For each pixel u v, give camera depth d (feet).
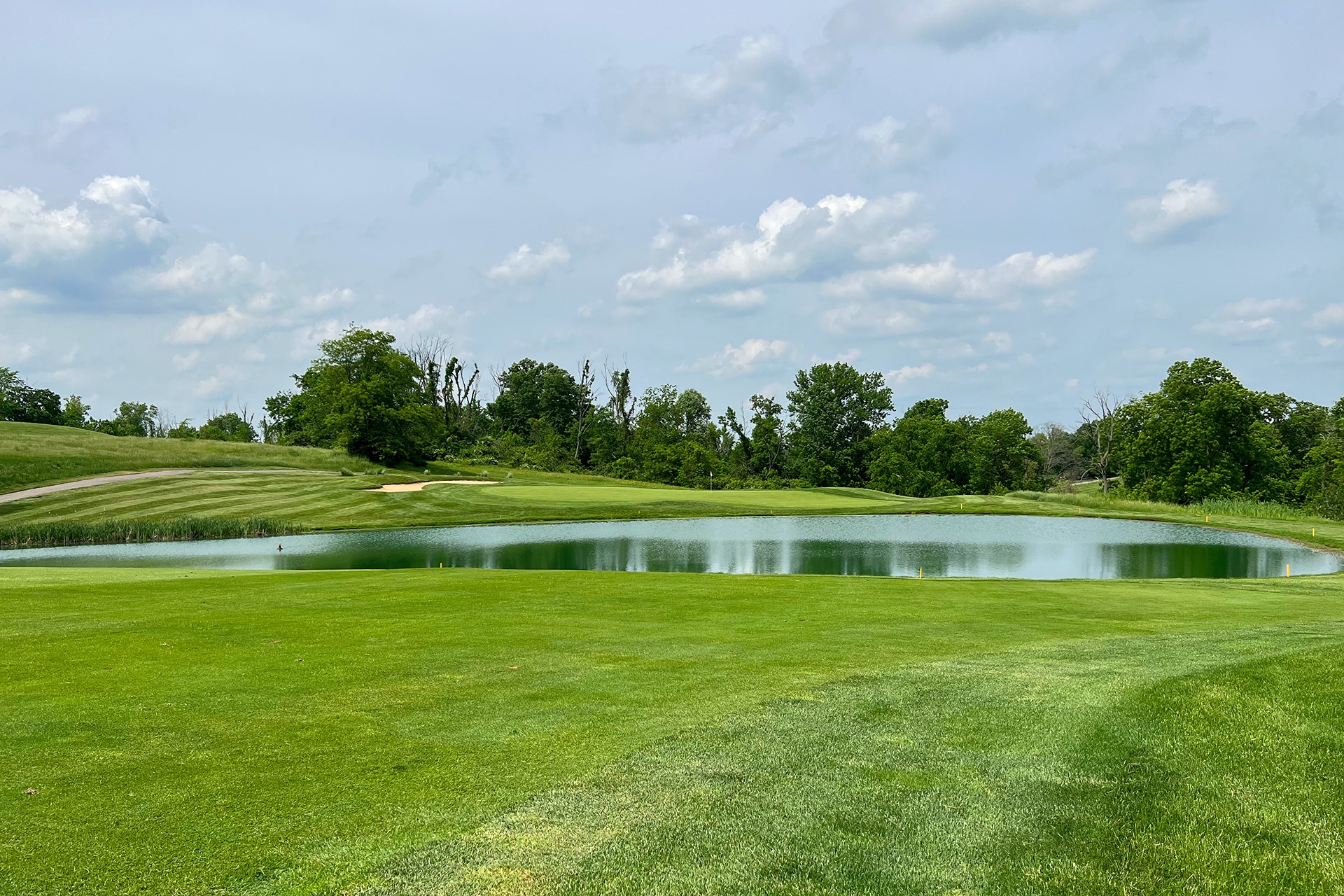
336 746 23.34
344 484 192.24
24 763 21.88
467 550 120.57
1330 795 19.31
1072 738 23.35
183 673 31.55
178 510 159.94
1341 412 263.08
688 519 165.58
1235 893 15.67
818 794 19.94
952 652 36.35
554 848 17.34
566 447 384.88
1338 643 34.96
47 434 241.14
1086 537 137.39
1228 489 230.48
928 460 316.60
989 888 15.90
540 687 29.78
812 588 58.59
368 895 15.56
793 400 356.79
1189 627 44.01
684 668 32.83
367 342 291.17
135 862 16.57
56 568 76.43
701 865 16.71
